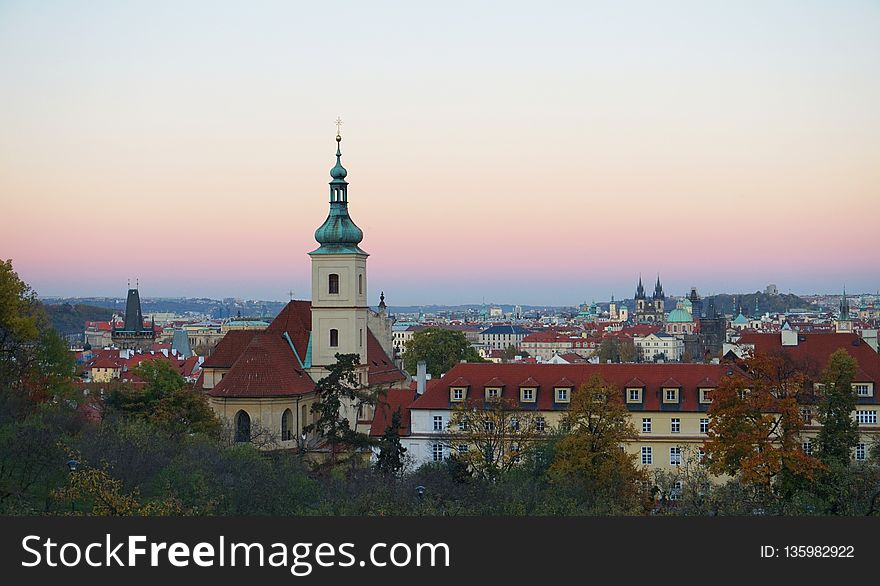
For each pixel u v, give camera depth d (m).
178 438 130.12
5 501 86.06
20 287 136.00
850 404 114.69
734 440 107.44
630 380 139.50
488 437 119.75
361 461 132.25
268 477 96.25
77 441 100.88
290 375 165.25
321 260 173.50
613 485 106.31
